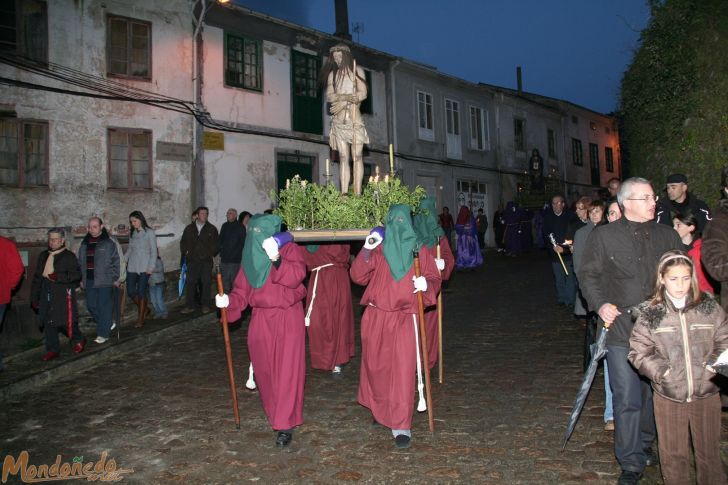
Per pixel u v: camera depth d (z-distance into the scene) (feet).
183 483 15.03
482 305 38.47
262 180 54.44
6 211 40.09
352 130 23.48
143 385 23.89
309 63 59.31
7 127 40.34
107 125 44.50
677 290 11.32
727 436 15.24
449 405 19.62
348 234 19.42
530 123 95.66
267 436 17.78
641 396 13.62
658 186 28.76
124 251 44.70
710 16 24.04
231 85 52.21
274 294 16.88
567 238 28.58
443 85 78.13
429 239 20.20
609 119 118.32
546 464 14.84
